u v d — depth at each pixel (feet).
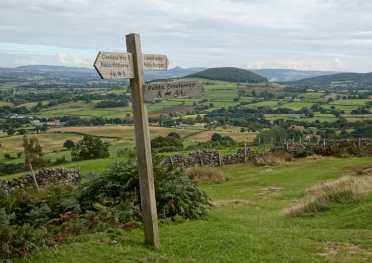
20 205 30.48
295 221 33.76
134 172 32.45
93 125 516.32
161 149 150.20
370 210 30.58
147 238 22.35
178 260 20.30
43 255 19.20
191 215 32.48
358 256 20.13
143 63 21.40
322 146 106.22
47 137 387.96
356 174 68.33
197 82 22.76
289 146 109.09
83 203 32.04
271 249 22.09
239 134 375.25
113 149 284.82
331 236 24.79
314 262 19.47
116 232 23.90
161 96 21.42
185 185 34.32
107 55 19.01
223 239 24.00
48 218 28.58
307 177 71.26
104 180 32.86
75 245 20.94
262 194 57.77
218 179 76.74
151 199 21.67
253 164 95.76
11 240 19.75
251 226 31.50
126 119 569.23
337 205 36.70
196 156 91.50
